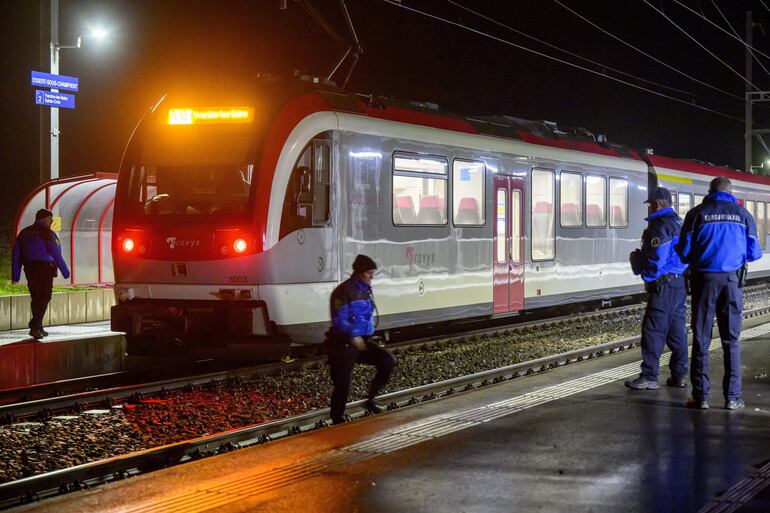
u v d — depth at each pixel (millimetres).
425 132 13414
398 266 12852
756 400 8445
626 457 6359
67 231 17609
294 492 5562
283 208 11133
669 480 5797
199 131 11523
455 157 14039
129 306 11773
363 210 12219
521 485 5699
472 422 7488
